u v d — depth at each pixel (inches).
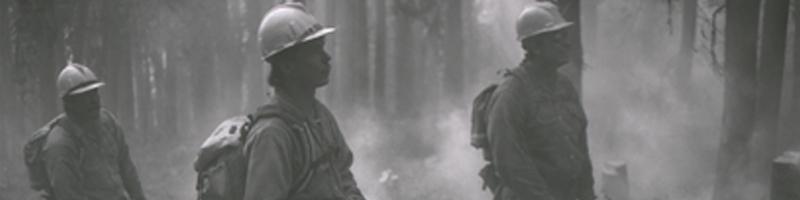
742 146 250.5
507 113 160.7
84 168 197.9
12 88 491.2
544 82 165.9
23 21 451.8
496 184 170.2
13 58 489.4
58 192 194.7
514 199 164.6
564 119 165.3
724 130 255.0
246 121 117.5
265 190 111.8
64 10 502.6
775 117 264.8
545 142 163.6
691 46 408.5
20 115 496.1
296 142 115.7
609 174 211.3
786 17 260.8
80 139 197.3
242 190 116.4
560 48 162.9
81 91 193.2
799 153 171.2
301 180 116.5
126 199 207.2
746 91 247.1
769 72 263.0
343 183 124.7
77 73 195.9
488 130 164.2
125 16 527.2
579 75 227.6
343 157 125.2
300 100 119.0
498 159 161.9
